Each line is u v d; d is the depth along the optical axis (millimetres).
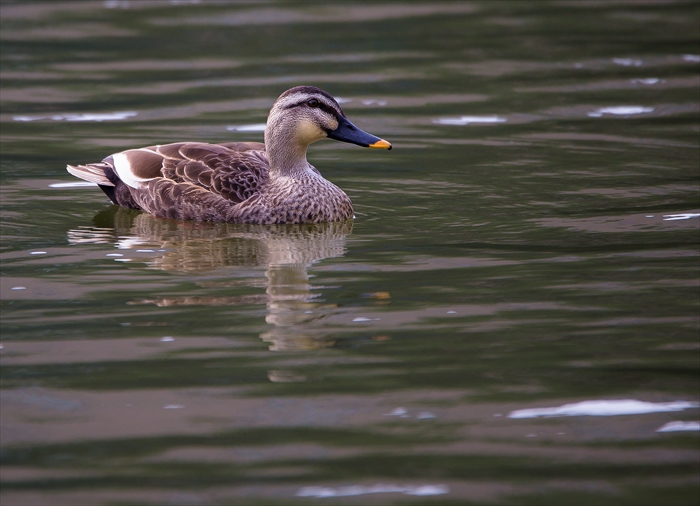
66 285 12148
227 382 9578
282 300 11570
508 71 24406
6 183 17000
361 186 16859
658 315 10953
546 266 12594
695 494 7645
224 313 11211
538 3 31422
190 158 15602
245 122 20609
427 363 9922
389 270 12586
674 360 9875
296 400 9219
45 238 14148
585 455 8234
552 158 18094
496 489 7773
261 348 10297
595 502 7562
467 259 12961
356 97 22547
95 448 8438
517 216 14852
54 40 27312
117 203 15984
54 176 17469
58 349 10305
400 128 20375
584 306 11250
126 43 27141
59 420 8898
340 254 13320
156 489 7828
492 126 20375
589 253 13039
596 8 30688
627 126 20125
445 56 25750
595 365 9812
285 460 8227
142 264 12961
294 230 14570
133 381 9617
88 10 30672
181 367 9898
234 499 7672
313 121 15148
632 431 8609
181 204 15125
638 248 13180
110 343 10438
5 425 8812
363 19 29547
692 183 16281
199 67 25047
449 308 11281
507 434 8594
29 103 22109
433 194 16234
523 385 9445
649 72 24047
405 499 7648
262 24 29016
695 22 28625
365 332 10664
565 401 9141
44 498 7715
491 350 10188
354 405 9117
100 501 7668
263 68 24906
